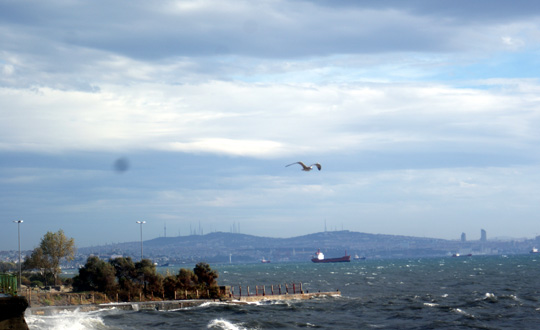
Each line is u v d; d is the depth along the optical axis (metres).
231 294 100.94
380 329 68.31
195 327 66.06
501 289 124.75
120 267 98.62
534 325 70.19
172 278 98.50
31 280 115.62
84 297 89.31
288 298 103.38
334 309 86.94
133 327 64.44
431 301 98.38
